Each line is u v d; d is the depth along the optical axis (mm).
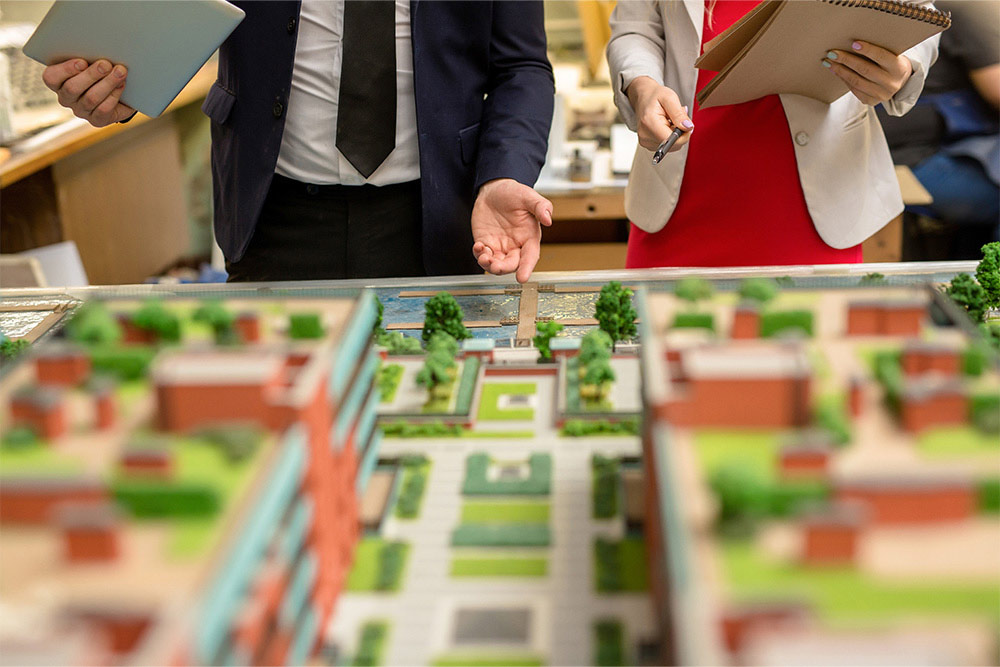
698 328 1401
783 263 2590
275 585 990
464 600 1321
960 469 1042
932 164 3846
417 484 1585
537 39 2607
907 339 1370
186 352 1232
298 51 2436
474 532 1456
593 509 1511
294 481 1090
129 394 1271
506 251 2283
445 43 2432
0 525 1015
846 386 1193
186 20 2170
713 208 2602
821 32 2115
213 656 876
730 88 2305
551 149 4555
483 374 1952
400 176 2521
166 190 5812
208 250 6141
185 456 1096
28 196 4707
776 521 961
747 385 1109
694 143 2594
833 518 893
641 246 2791
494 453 1694
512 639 1246
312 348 1293
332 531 1267
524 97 2506
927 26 2018
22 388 1281
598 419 1759
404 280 2428
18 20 4918
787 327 1379
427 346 2018
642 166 2656
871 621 832
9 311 2293
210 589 880
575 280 2381
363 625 1271
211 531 978
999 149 3729
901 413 1142
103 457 1124
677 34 2520
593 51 4949
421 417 1768
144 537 975
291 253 2605
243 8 2412
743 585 882
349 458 1389
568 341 1979
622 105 2527
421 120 2430
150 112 2418
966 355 1229
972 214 3859
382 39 2414
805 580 885
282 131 2449
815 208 2533
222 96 2555
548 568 1382
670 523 948
